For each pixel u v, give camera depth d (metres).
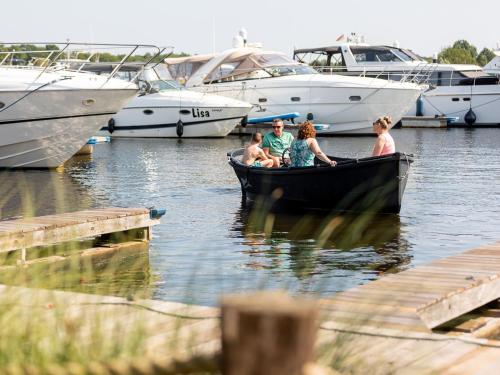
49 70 33.50
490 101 70.06
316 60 68.12
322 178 22.53
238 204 24.22
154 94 57.03
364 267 15.03
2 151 33.69
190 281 7.64
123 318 7.06
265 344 1.66
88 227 16.09
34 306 6.09
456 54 129.50
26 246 14.63
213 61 59.31
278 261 15.22
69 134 34.00
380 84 57.16
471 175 31.50
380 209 21.89
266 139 25.47
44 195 26.59
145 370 2.31
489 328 9.95
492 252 12.92
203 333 6.76
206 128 56.72
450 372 6.07
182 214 22.09
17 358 4.86
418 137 58.12
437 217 21.16
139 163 38.75
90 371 2.43
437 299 9.30
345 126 58.44
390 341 6.79
